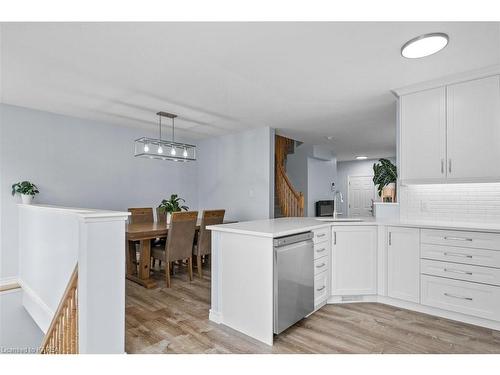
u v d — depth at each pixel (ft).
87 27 6.35
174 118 14.32
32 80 9.43
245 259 7.48
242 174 17.29
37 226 9.68
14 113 12.29
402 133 9.91
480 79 8.39
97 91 10.48
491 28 6.24
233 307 7.70
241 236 7.61
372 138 19.74
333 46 7.16
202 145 19.89
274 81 9.50
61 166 13.65
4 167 12.05
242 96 11.02
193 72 8.79
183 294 10.57
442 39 6.53
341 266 9.52
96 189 14.88
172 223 11.34
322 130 17.19
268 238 6.98
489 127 8.19
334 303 9.55
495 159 8.05
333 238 9.53
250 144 16.89
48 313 8.50
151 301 9.84
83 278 5.40
